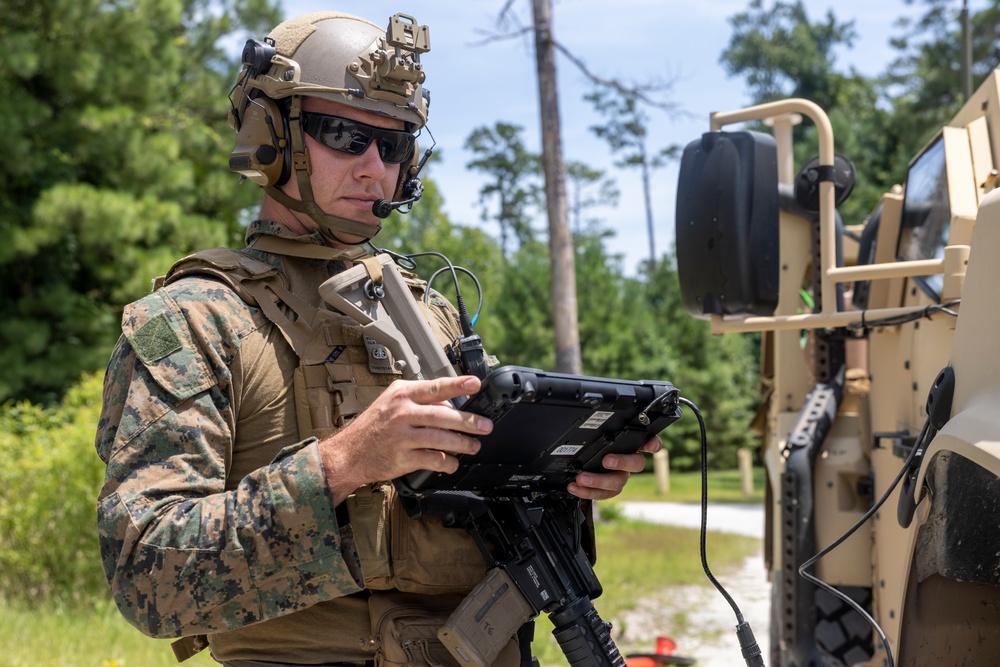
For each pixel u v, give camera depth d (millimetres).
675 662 5492
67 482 7258
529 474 1837
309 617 1806
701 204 2500
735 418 25891
